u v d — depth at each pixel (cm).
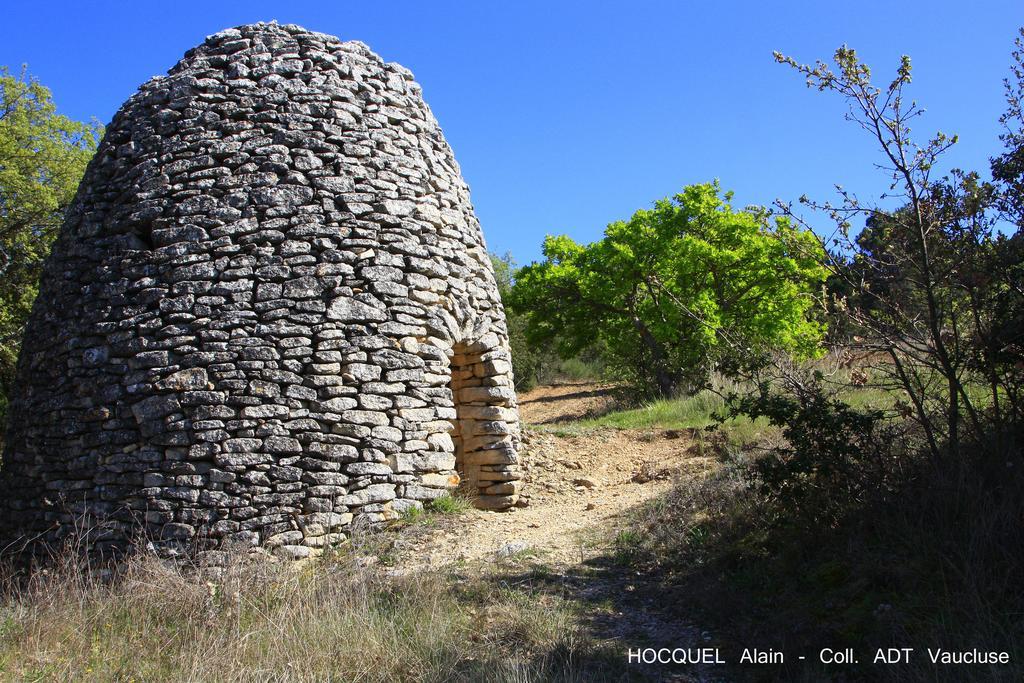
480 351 970
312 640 532
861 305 654
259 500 750
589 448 1242
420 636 534
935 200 605
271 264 804
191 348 776
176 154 848
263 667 500
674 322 2036
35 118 1958
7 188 1783
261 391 768
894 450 625
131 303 802
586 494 1026
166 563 711
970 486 530
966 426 600
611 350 2331
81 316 825
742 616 557
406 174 905
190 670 494
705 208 2150
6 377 1822
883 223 634
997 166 611
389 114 927
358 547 732
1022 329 564
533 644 532
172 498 746
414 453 829
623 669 502
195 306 786
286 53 898
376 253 846
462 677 480
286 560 718
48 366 845
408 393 837
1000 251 581
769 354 716
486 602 607
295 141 853
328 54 911
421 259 882
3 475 879
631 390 2106
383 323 831
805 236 638
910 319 628
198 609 589
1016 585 484
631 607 602
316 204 835
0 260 1848
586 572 675
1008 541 502
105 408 782
